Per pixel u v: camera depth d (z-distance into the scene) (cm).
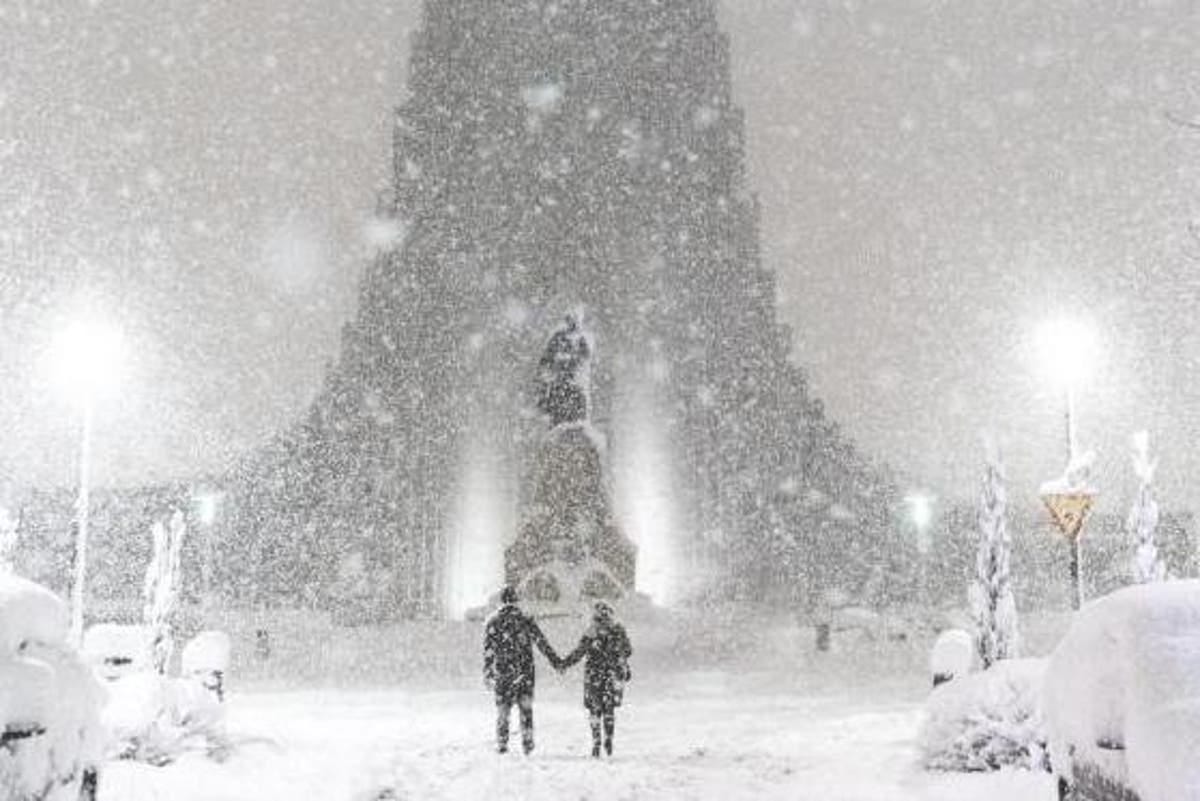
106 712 1168
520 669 1417
